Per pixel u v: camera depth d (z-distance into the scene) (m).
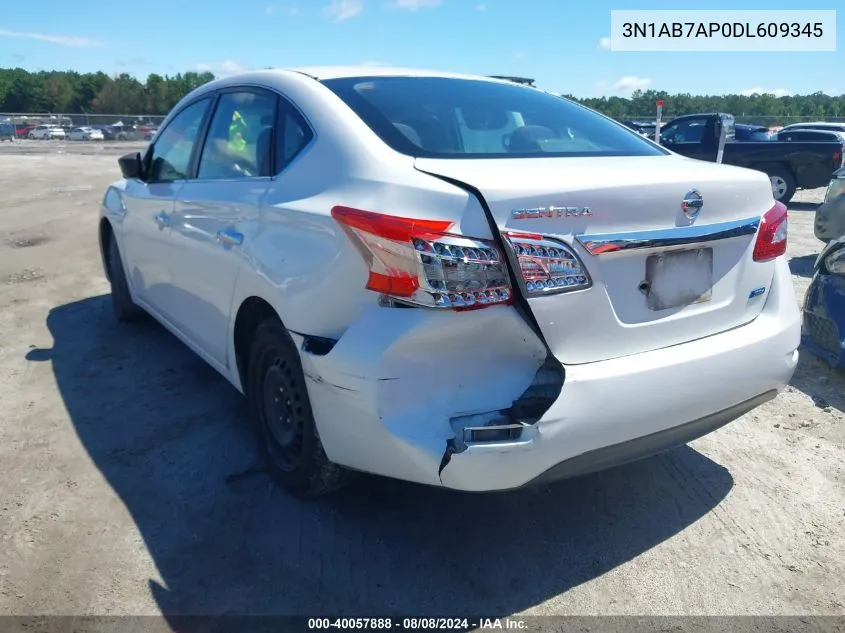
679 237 2.45
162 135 4.34
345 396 2.33
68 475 3.20
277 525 2.85
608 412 2.29
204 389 4.13
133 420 3.74
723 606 2.45
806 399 4.02
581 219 2.27
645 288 2.43
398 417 2.25
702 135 13.88
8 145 34.78
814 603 2.46
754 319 2.79
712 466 3.34
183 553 2.68
